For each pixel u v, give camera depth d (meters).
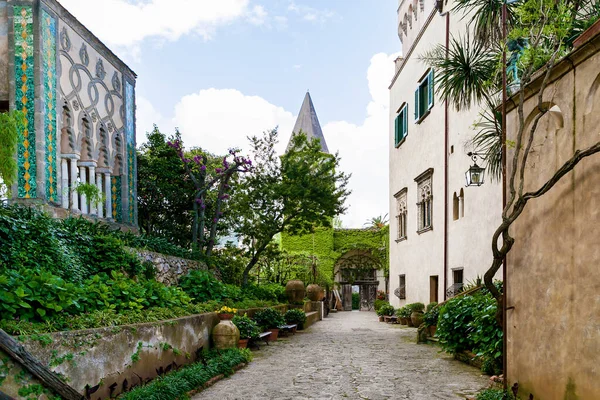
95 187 11.80
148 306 8.67
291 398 6.91
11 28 10.75
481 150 11.70
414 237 20.06
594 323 4.41
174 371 7.79
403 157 22.30
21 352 4.52
